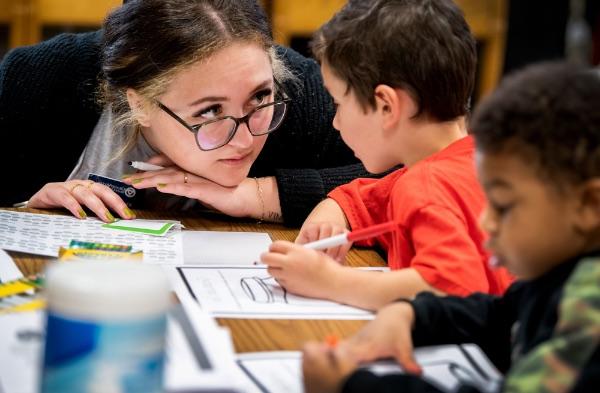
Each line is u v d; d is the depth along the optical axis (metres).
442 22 1.45
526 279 1.06
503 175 0.93
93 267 0.81
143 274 0.80
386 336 1.08
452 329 1.13
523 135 0.91
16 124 2.02
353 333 1.19
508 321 1.13
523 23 4.00
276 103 1.81
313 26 3.76
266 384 1.00
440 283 1.25
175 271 1.42
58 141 2.03
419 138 1.47
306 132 2.08
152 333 0.77
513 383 0.84
